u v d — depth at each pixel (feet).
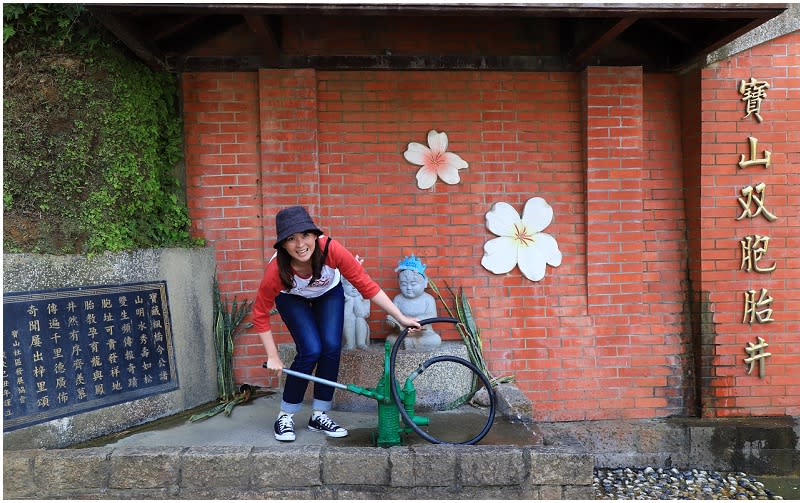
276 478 9.34
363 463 9.34
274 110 13.55
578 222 14.32
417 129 14.06
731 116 13.85
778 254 13.94
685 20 13.26
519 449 9.47
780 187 13.92
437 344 12.98
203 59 13.55
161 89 13.06
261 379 13.69
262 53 13.66
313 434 10.81
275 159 13.57
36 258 9.94
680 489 12.68
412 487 9.32
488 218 14.02
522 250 14.11
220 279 13.75
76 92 10.84
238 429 11.10
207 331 13.21
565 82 14.38
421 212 14.08
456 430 11.07
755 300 13.91
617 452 13.65
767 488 12.86
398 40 13.99
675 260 14.43
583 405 14.07
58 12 10.48
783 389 13.96
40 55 10.52
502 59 14.05
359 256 13.97
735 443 13.53
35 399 9.70
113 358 10.94
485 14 10.98
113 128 11.44
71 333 10.32
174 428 11.15
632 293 14.17
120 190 11.66
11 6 10.03
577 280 14.24
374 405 12.26
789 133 13.94
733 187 13.92
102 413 10.62
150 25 12.22
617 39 14.24
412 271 12.75
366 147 13.98
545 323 14.12
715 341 13.93
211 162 13.71
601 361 14.12
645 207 14.42
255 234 13.76
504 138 14.23
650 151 14.46
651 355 14.20
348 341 12.78
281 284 9.77
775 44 13.87
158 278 12.00
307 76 13.57
